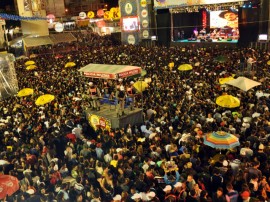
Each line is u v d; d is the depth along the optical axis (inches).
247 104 501.0
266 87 577.6
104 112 580.1
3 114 613.0
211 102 535.2
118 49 1305.4
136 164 351.6
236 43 1249.4
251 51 967.6
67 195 311.4
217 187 303.4
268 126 404.5
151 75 779.4
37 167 377.4
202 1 1295.5
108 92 685.9
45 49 1590.8
